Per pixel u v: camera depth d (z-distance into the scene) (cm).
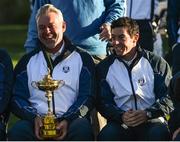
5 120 1477
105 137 1406
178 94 1419
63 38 1484
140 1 1850
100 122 1606
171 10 1769
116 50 1465
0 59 1484
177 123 1412
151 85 1474
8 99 1463
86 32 1598
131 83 1474
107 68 1480
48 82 1407
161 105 1439
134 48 1477
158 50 1950
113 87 1476
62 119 1427
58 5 1600
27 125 1412
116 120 1445
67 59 1476
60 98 1466
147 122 1448
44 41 1464
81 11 1593
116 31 1455
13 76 1478
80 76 1470
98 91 1476
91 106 1453
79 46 1600
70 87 1469
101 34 1573
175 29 1767
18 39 4916
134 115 1429
